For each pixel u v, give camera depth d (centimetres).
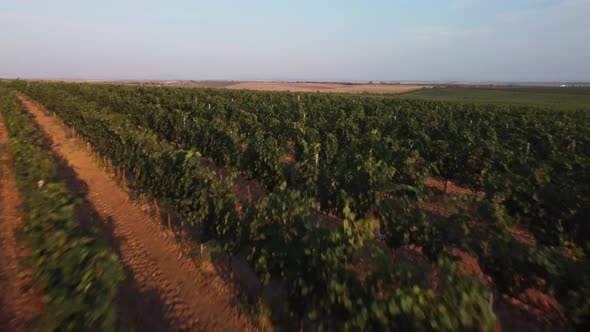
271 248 582
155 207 1066
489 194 857
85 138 2047
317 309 508
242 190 1271
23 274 665
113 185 1297
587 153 1510
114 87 5341
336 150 1431
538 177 891
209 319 593
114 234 889
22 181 866
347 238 546
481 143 1329
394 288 427
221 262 774
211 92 4784
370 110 2884
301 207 630
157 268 743
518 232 961
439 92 8575
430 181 1472
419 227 670
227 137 1392
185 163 895
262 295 657
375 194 815
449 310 368
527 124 2086
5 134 2150
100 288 444
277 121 1938
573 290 482
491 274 586
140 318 586
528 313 629
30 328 518
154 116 2116
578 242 698
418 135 1639
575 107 4322
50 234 548
